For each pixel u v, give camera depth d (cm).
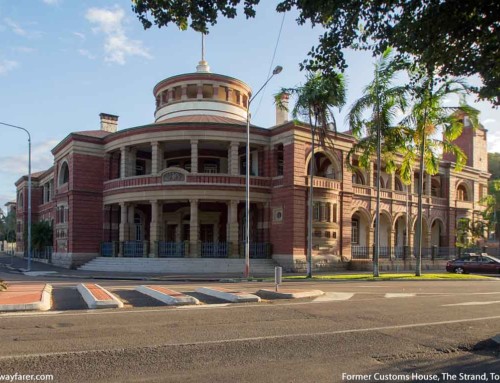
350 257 3606
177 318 1027
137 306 1229
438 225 4925
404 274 3048
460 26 855
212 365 658
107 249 3609
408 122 2845
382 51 949
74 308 1178
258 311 1151
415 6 857
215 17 886
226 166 3869
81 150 3734
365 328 943
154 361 671
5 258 5694
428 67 948
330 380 600
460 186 5147
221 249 3309
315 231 3384
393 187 4309
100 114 4441
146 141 3453
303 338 834
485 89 909
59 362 656
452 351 771
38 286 1702
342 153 3634
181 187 3309
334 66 965
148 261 3231
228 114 3947
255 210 3675
